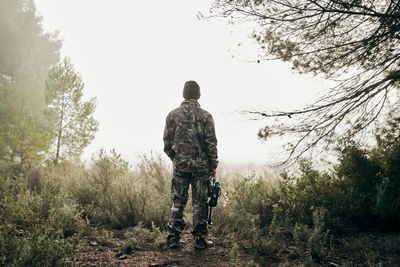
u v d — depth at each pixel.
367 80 3.53
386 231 3.06
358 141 3.67
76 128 8.40
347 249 2.69
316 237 2.55
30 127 7.25
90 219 3.79
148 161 5.11
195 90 3.15
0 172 6.06
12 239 2.48
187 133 2.91
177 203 2.93
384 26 3.15
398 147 3.36
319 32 3.22
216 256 2.67
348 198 3.26
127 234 3.02
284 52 3.32
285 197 3.62
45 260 2.05
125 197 3.95
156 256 2.67
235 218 3.43
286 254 2.70
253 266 2.36
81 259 2.51
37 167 6.21
